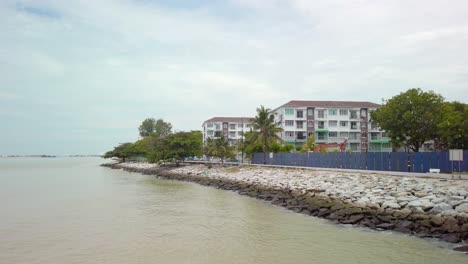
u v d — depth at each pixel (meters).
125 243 20.97
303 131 102.25
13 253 19.27
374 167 49.22
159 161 104.38
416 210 24.56
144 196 43.81
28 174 96.56
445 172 41.09
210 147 99.94
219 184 56.22
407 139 71.06
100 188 54.97
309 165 65.94
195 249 19.58
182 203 37.19
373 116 76.12
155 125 190.75
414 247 18.84
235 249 19.45
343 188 35.72
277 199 36.72
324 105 104.31
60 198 42.06
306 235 22.16
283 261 17.30
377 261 16.94
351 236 21.62
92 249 19.81
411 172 43.12
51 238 22.31
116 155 161.62
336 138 103.62
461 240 18.97
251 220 27.25
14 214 30.97
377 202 28.19
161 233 23.36
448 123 63.84
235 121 140.50
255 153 87.75
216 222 26.70
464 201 23.75
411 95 68.19
